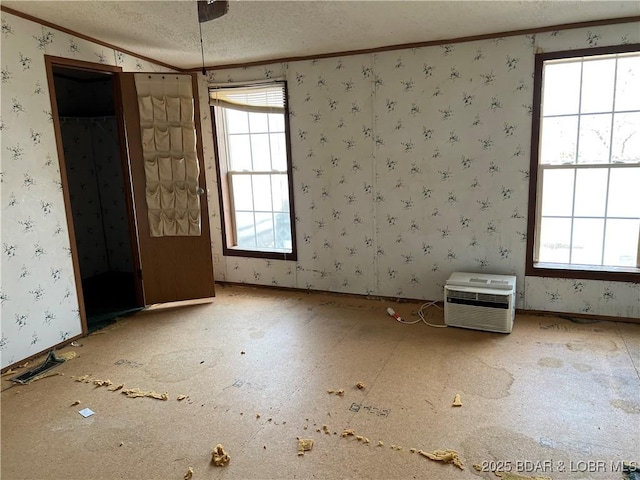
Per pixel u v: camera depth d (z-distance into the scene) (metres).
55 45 3.13
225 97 4.41
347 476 1.91
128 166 3.87
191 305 4.16
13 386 2.73
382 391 2.56
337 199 4.15
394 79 3.75
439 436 2.14
